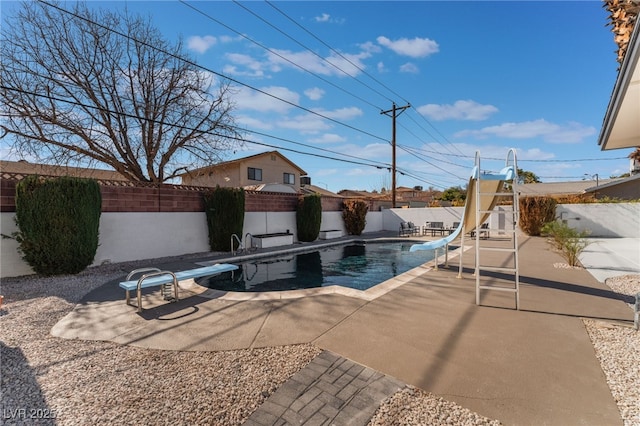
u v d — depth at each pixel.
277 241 12.66
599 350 2.93
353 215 16.91
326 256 11.09
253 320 3.88
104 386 2.46
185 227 10.24
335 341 3.22
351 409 2.13
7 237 6.64
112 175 18.50
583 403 2.14
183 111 13.43
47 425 2.01
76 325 3.82
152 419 2.05
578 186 30.23
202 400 2.26
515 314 3.99
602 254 8.77
